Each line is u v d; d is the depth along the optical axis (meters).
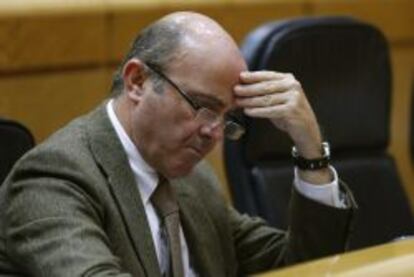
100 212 4.31
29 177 4.32
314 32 6.20
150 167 4.54
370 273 3.04
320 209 4.99
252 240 5.30
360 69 6.48
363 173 6.61
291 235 5.08
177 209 4.69
